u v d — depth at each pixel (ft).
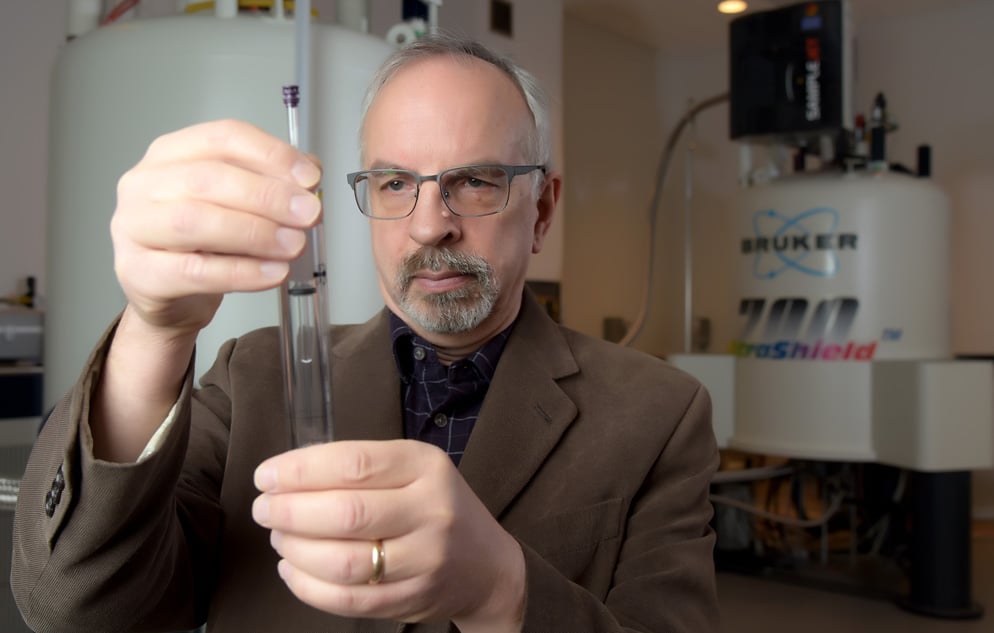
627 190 17.66
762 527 12.14
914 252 10.02
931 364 9.10
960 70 15.31
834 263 10.02
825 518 10.62
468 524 1.69
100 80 4.89
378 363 3.09
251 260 1.66
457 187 2.77
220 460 3.05
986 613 9.51
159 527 2.24
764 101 10.36
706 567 2.83
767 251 10.52
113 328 2.05
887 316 9.95
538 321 3.21
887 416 9.66
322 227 1.90
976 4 15.16
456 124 2.71
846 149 10.52
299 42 4.15
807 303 10.16
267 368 3.08
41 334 7.49
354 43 5.11
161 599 2.53
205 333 4.79
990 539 13.33
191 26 4.85
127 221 1.68
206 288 1.68
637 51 17.93
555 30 14.11
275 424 2.92
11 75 9.38
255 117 4.83
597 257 16.85
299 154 1.73
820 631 8.94
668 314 18.45
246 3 5.14
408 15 5.82
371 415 2.96
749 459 12.41
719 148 17.92
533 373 3.02
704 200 18.10
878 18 16.02
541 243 3.38
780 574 10.92
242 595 2.72
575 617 2.07
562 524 2.79
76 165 5.00
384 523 1.55
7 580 4.89
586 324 16.58
